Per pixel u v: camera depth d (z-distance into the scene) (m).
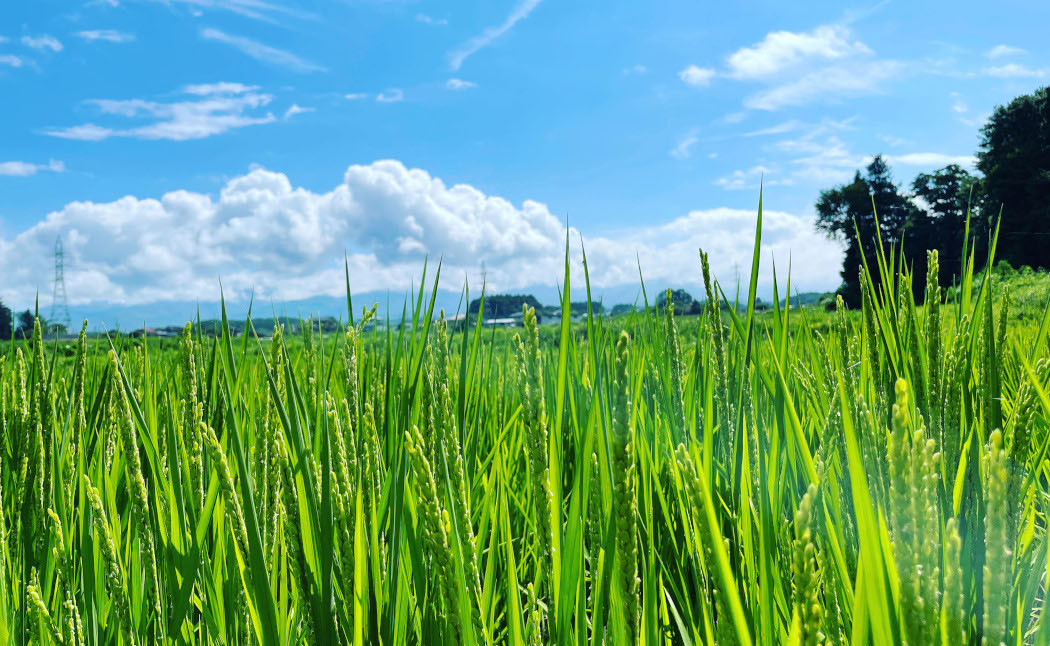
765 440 1.24
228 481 0.86
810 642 0.49
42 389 1.51
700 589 1.05
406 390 1.31
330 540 0.89
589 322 0.93
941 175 52.78
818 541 0.94
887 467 0.70
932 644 0.48
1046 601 0.54
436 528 0.68
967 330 1.22
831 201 57.28
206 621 1.08
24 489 1.44
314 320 1.80
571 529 0.81
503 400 2.72
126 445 0.97
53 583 1.36
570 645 0.79
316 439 1.05
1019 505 0.75
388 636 0.96
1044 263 38.12
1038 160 47.41
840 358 1.15
